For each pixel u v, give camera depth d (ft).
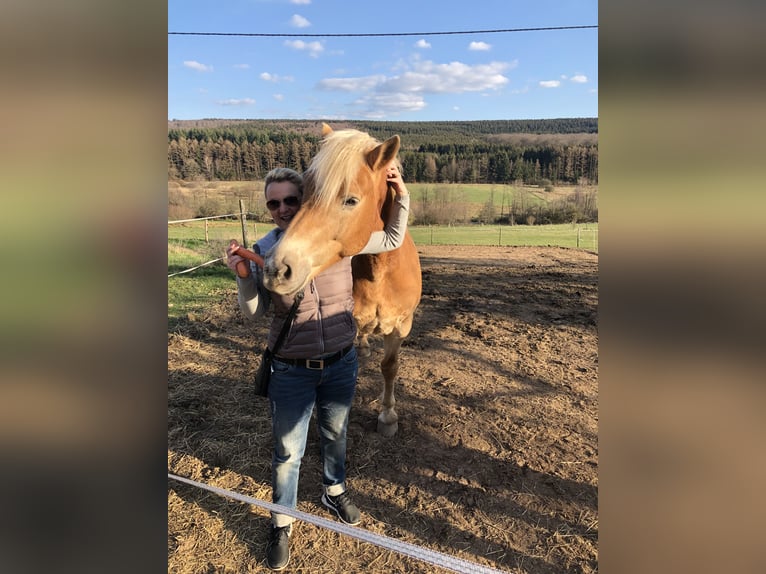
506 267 36.94
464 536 8.23
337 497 8.61
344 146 6.32
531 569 7.58
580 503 8.99
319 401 7.94
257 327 19.43
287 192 6.51
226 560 7.68
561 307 23.57
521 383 14.20
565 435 11.28
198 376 14.48
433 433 11.35
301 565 7.62
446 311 22.59
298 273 5.76
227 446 10.77
